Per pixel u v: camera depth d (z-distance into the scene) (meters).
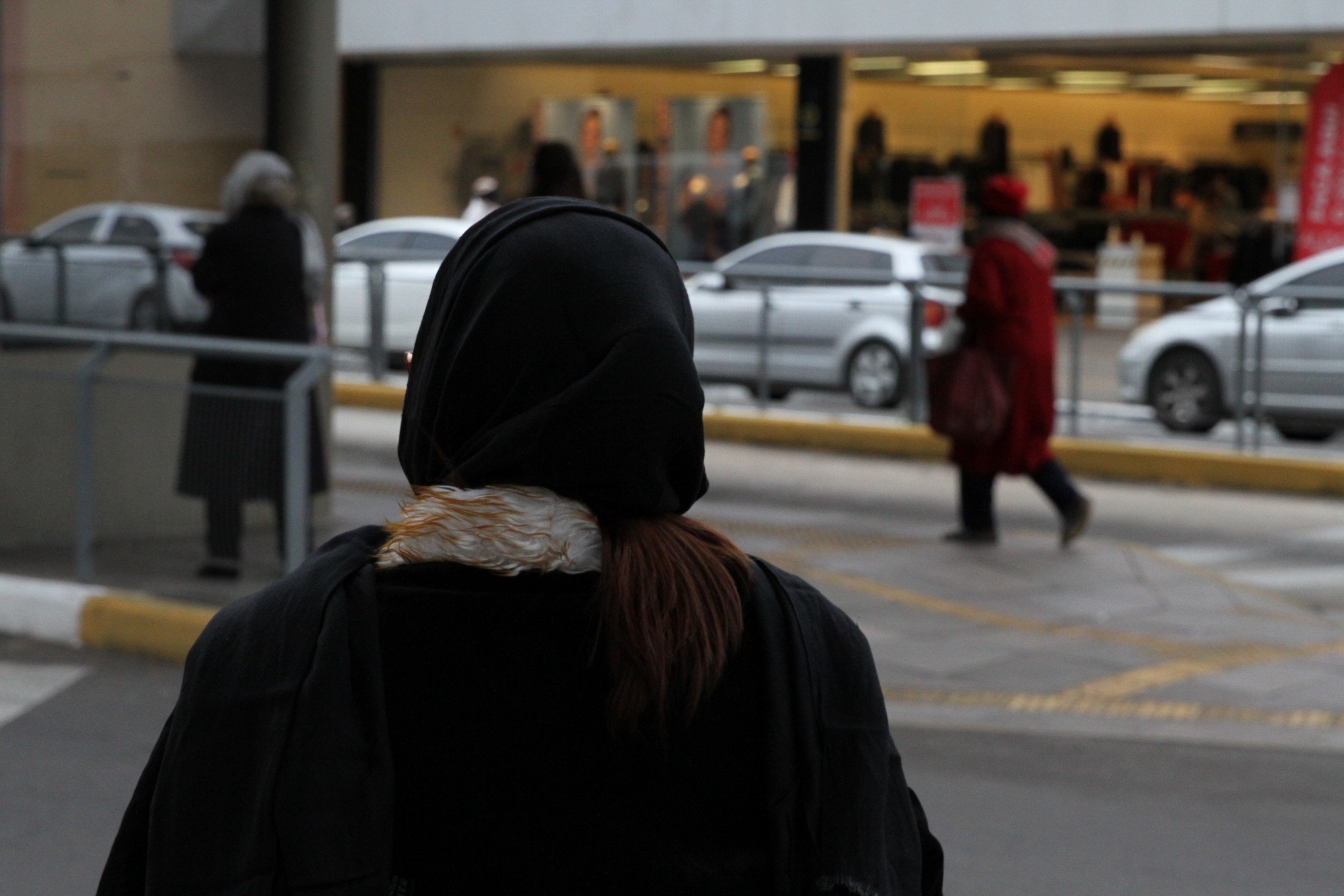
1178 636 16.69
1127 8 46.47
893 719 13.65
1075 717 13.82
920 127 56.56
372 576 2.90
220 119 20.17
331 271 20.44
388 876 2.76
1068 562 19.70
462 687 2.81
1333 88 47.94
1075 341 30.66
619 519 2.89
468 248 2.96
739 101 57.34
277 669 2.83
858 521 23.58
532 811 2.79
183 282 20.16
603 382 2.82
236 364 15.47
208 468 15.21
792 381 32.56
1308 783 12.12
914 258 37.50
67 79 19.86
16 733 12.79
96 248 20.11
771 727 2.85
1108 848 10.67
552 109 60.62
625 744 2.80
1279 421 28.42
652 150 58.97
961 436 19.80
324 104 20.27
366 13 59.34
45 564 16.47
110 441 15.70
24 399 16.36
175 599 15.44
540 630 2.82
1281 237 49.62
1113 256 53.78
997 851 10.58
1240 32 44.97
